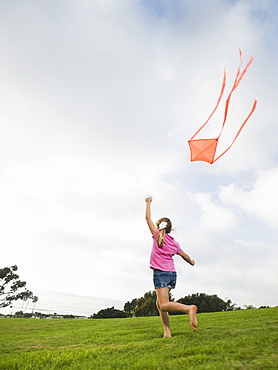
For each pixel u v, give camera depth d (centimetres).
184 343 238
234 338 232
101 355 234
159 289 298
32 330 646
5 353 296
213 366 155
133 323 650
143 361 187
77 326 713
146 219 342
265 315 516
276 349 178
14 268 4912
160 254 315
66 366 210
